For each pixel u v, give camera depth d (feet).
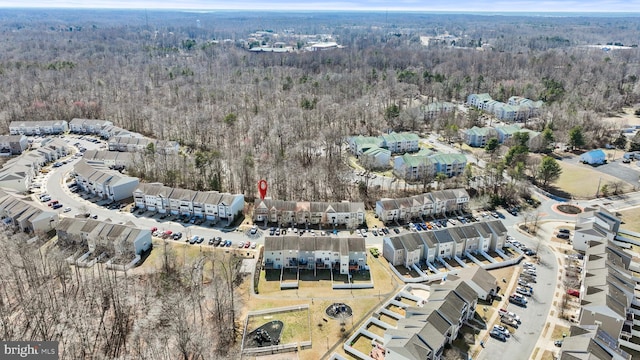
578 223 472.03
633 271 416.26
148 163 627.05
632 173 649.61
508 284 397.60
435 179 622.13
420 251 428.56
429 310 328.90
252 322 345.72
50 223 470.39
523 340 329.31
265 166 610.24
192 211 510.99
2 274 388.16
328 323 345.72
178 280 390.42
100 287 369.30
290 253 415.23
